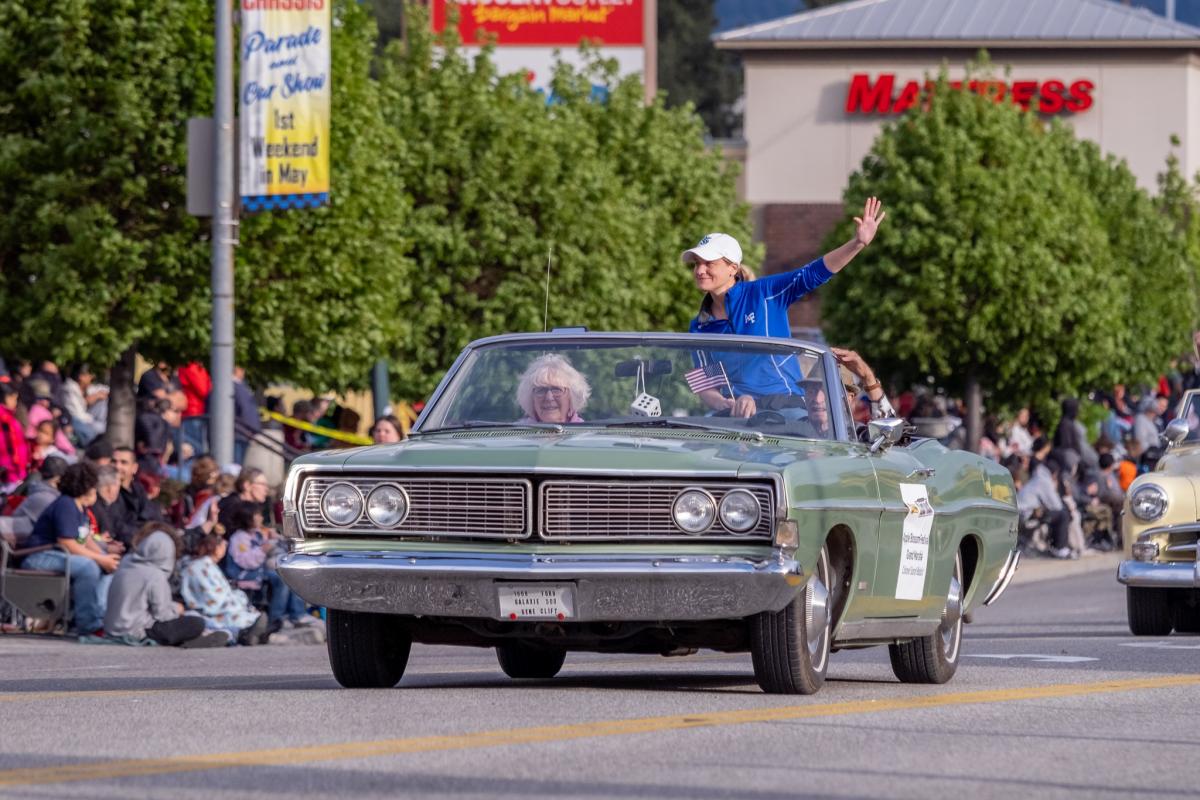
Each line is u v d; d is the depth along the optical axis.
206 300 58.00
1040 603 51.53
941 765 17.36
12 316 57.34
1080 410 92.38
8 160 56.88
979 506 26.89
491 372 24.34
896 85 142.62
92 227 56.47
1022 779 16.69
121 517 44.66
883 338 90.56
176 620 39.97
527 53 125.50
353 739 18.42
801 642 22.27
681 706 21.38
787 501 21.45
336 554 22.17
